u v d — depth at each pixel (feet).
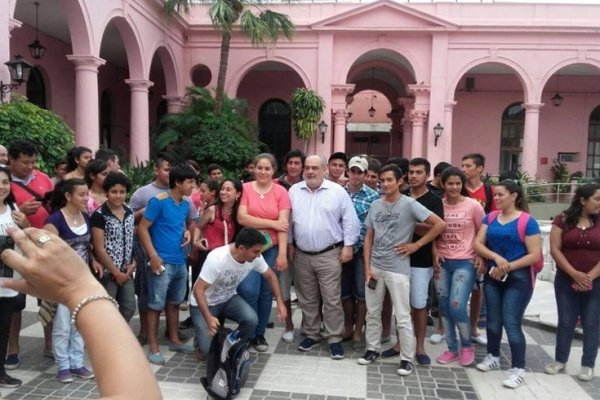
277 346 17.06
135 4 45.68
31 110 26.03
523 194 15.02
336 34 60.64
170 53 56.49
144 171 39.37
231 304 14.40
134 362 2.45
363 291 17.06
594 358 14.65
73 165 17.38
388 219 14.97
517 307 14.48
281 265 15.55
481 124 72.13
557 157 71.41
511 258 14.55
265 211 15.96
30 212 14.12
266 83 73.67
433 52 59.88
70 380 13.65
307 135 58.85
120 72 69.36
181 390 13.42
